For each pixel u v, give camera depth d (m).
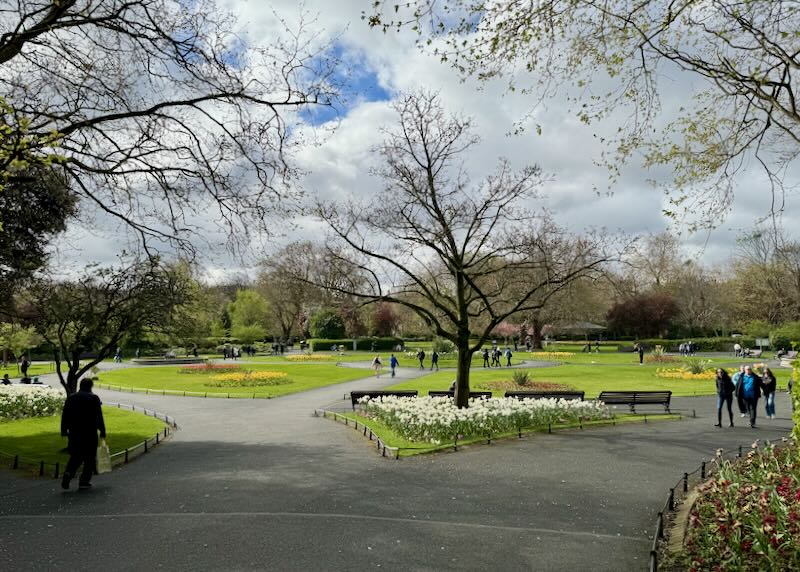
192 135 12.02
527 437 15.20
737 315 76.75
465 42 8.66
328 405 24.95
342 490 9.69
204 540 7.10
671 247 76.44
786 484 7.20
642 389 29.25
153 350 67.19
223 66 11.42
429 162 17.62
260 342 89.19
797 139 9.30
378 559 6.41
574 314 51.88
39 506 8.99
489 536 7.20
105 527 7.72
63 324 16.25
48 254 15.53
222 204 12.38
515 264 17.86
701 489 8.24
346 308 18.31
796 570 5.14
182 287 17.00
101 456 10.65
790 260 49.09
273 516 8.14
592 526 7.60
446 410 15.73
